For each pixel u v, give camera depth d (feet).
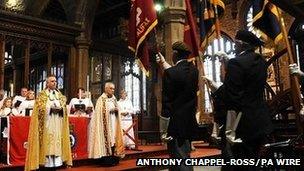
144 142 46.16
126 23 60.75
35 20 40.42
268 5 16.15
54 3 57.98
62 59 53.72
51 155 19.86
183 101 11.24
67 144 21.15
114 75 58.39
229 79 9.35
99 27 74.74
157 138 47.14
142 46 20.16
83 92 35.47
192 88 11.42
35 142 19.63
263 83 9.62
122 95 33.19
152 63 55.57
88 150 24.88
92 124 24.35
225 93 9.50
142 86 58.54
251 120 9.22
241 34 9.96
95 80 60.90
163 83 11.37
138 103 60.95
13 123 22.22
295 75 12.84
